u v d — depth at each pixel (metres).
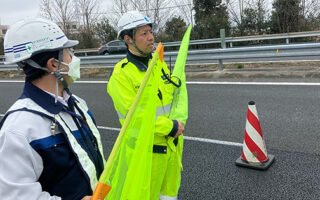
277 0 21.97
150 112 1.64
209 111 5.51
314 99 5.59
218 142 4.19
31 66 1.30
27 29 1.27
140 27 2.20
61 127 1.29
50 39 1.29
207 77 8.53
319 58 9.92
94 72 10.63
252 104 3.41
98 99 7.25
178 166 2.37
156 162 2.20
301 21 21.58
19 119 1.20
